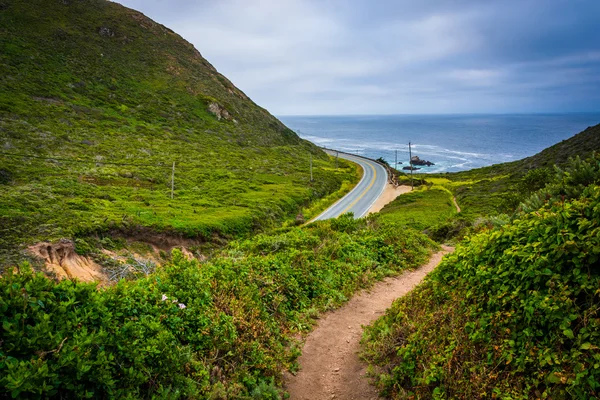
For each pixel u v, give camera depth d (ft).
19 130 181.57
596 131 250.16
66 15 367.86
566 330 13.50
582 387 12.37
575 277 14.96
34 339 12.90
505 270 18.44
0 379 11.33
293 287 32.30
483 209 156.87
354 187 259.19
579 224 15.85
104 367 14.05
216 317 21.86
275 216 157.79
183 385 16.67
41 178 133.59
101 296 17.30
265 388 18.89
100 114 250.16
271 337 23.97
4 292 13.84
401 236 59.82
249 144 315.37
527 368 14.52
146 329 17.39
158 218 112.78
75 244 82.79
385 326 25.09
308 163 308.19
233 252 46.21
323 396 20.39
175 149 237.04
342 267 42.29
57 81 264.72
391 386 19.36
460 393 15.58
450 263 24.35
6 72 242.58
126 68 342.64
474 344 17.08
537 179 101.96
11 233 79.20
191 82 376.89
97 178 153.79
